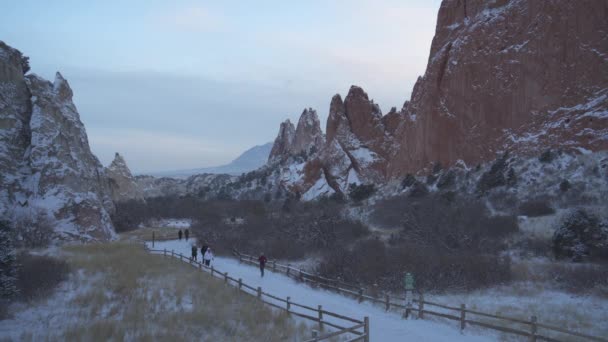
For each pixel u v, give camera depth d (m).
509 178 50.91
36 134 48.91
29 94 51.91
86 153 59.97
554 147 52.00
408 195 61.09
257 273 33.06
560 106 54.59
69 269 27.98
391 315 20.33
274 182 141.12
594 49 53.19
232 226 56.88
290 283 28.89
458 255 30.53
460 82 65.69
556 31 56.53
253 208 78.75
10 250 21.98
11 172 46.25
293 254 39.97
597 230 30.64
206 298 22.77
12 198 44.91
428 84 71.31
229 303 21.89
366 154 90.62
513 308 20.81
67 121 55.53
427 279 25.95
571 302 21.50
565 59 55.34
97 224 49.09
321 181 91.88
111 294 23.39
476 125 62.53
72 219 47.03
